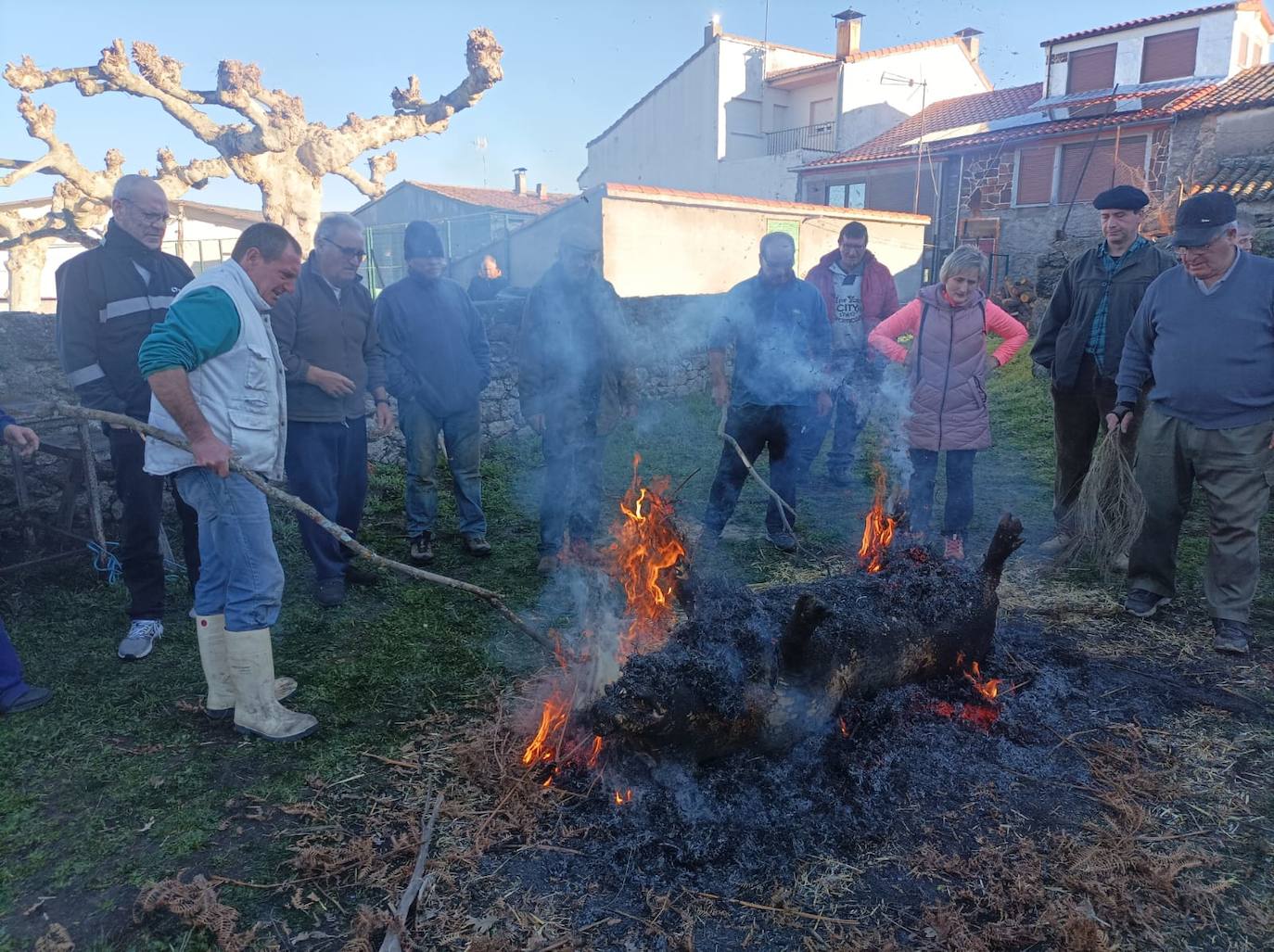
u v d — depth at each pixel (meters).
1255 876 2.38
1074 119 20.81
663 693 2.47
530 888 2.31
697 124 31.08
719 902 2.27
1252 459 3.61
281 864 2.40
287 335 4.02
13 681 3.18
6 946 2.09
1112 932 2.18
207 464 2.75
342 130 16.02
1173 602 4.34
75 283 3.60
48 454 4.94
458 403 4.84
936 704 3.19
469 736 3.06
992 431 8.53
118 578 4.51
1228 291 3.59
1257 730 3.13
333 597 4.27
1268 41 23.22
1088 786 2.81
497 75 16.56
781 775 2.73
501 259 19.17
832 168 25.48
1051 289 10.73
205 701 3.26
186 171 17.28
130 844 2.47
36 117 16.14
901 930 2.18
